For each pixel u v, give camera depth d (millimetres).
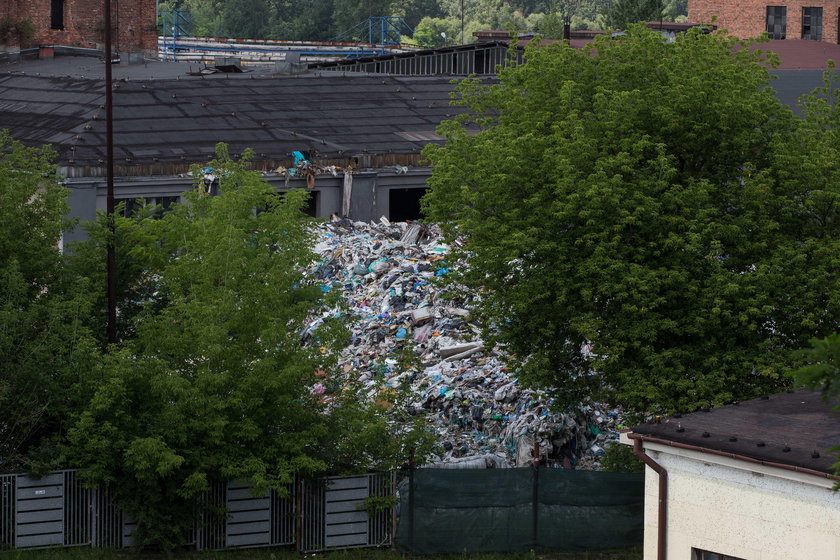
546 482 108000
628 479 107438
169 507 106125
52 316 106750
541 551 108312
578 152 109125
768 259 107812
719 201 113750
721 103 111562
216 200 112188
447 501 108312
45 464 104125
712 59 119750
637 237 108812
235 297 107062
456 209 118312
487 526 108375
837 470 58906
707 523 80812
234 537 109000
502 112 127125
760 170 115750
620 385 112188
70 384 107312
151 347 106750
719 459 79125
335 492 109000
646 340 108812
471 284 117438
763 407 88562
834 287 105375
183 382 102562
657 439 82125
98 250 119250
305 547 109125
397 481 110125
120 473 105625
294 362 104875
